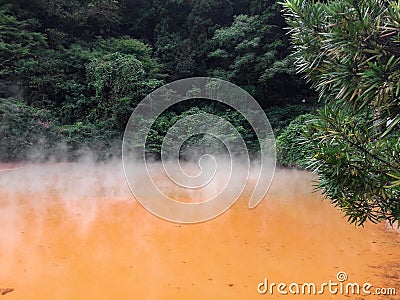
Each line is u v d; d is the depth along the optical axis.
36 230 3.24
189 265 2.53
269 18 10.52
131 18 12.05
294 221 3.75
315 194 5.21
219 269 2.46
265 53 10.45
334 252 2.80
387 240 3.10
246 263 2.57
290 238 3.16
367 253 2.78
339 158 1.54
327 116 1.62
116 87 8.96
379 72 1.33
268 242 3.05
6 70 8.49
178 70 10.73
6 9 9.12
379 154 1.56
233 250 2.84
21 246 2.81
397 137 1.66
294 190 5.54
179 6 11.82
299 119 7.80
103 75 9.05
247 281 2.28
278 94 10.62
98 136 8.35
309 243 3.02
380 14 1.43
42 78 9.01
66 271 2.37
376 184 1.56
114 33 11.59
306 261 2.62
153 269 2.44
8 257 2.57
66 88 9.15
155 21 12.15
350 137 1.59
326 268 2.49
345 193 1.70
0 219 3.58
